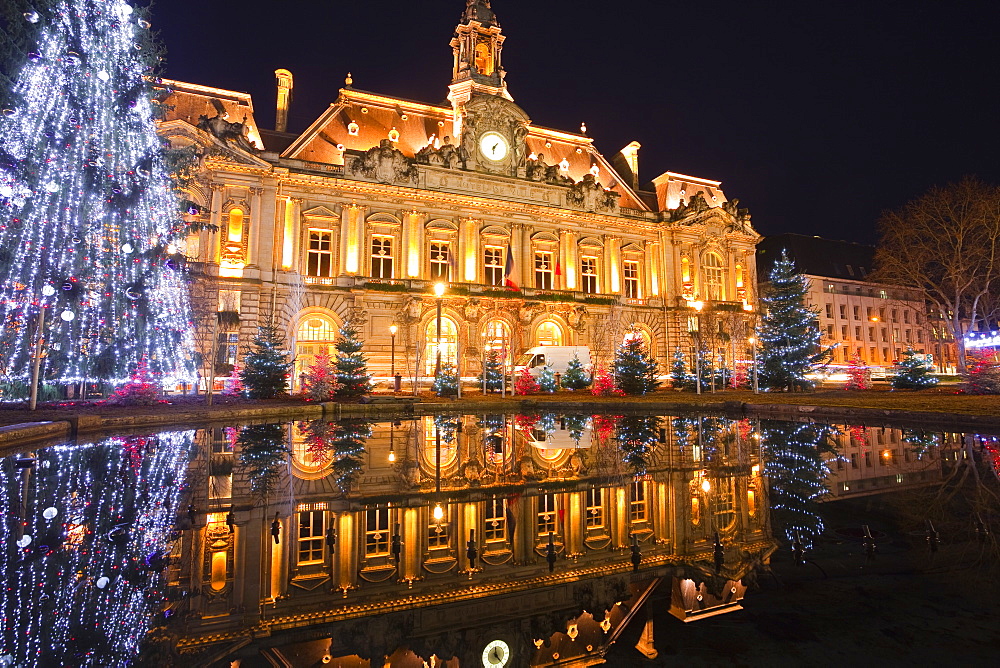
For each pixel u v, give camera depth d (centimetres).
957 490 790
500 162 4312
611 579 496
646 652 347
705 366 4078
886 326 7281
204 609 430
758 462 1056
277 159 3581
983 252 4281
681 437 1464
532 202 4369
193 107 3659
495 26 4750
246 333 3347
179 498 765
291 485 858
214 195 3400
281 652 366
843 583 455
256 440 1409
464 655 359
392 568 530
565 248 4528
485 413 2411
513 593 470
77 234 2019
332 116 4094
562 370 3778
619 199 4866
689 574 499
